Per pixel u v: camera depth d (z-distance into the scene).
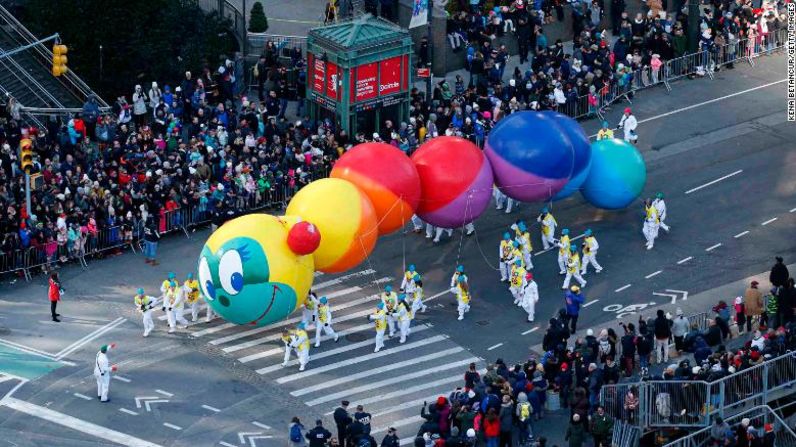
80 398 82.31
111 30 106.81
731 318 89.19
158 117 101.12
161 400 82.31
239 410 81.88
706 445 78.56
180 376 84.19
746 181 103.44
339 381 84.19
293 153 99.06
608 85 110.38
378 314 85.88
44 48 104.75
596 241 96.19
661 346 85.50
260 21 112.12
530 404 80.25
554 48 110.69
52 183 93.94
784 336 82.94
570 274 92.19
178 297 87.44
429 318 89.56
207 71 104.75
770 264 95.06
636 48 113.88
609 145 96.50
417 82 111.25
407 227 98.12
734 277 93.75
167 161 96.44
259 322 86.00
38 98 104.00
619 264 94.88
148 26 108.06
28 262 91.56
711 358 81.88
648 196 101.62
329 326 86.88
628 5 119.00
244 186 96.75
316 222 86.38
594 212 99.94
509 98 106.81
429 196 91.00
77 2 106.44
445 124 103.38
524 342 87.69
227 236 84.38
